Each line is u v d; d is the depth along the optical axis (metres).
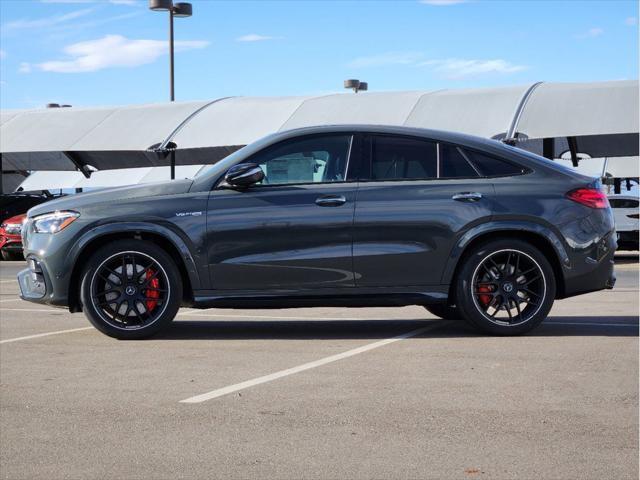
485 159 7.59
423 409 4.88
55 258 7.47
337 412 4.83
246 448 4.18
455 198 7.46
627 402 5.02
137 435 4.42
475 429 4.48
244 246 7.43
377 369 6.02
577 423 4.58
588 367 6.03
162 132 25.31
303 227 7.42
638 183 34.34
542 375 5.77
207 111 26.25
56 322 8.76
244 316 9.23
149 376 5.86
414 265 7.44
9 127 27.73
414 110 23.84
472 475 3.77
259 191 7.49
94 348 7.04
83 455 4.10
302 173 7.55
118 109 27.86
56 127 27.06
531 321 7.46
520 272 7.50
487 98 23.64
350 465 3.92
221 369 6.09
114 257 7.45
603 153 27.78
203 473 3.82
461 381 5.60
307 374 5.87
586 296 11.42
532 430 4.45
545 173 7.59
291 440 4.31
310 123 24.22
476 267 7.43
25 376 5.90
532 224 7.45
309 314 9.43
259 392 5.34
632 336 7.45
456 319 8.73
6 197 23.03
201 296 7.46
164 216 7.43
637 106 21.81
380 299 7.47
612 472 3.80
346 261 7.42
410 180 7.52
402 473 3.81
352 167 7.55
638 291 12.27
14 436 4.44
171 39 30.33
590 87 23.14
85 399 5.20
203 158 31.45
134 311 7.46
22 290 7.82
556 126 21.61
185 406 5.01
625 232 24.34
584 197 7.55
